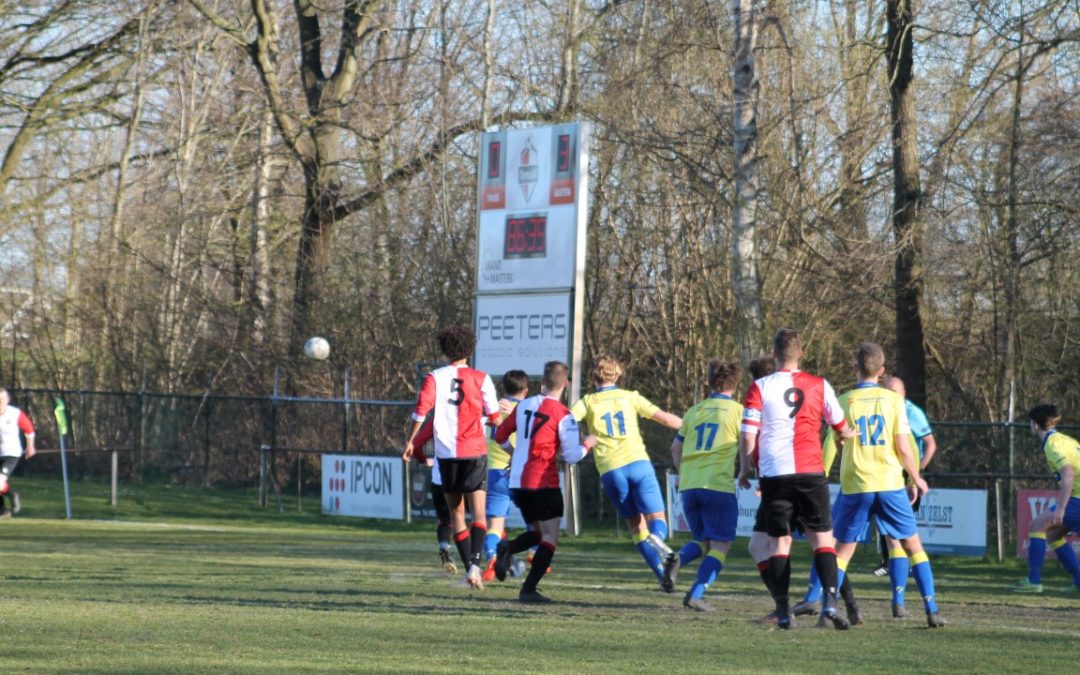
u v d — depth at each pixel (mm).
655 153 89062
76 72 123500
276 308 117938
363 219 118750
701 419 37094
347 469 85438
